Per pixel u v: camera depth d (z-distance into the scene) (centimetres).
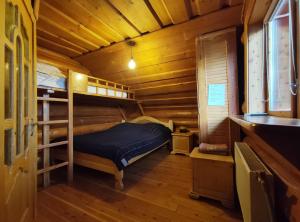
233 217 164
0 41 72
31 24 138
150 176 265
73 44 310
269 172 89
